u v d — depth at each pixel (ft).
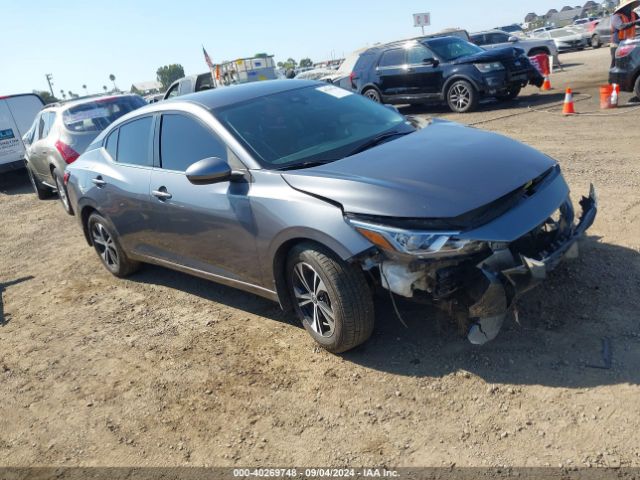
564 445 8.84
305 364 12.33
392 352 12.01
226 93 15.42
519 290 10.07
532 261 9.90
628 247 14.48
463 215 10.05
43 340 16.07
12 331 17.07
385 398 10.73
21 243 27.09
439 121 15.12
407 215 10.17
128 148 17.07
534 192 11.08
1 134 43.57
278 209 11.86
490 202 10.25
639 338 10.87
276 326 14.26
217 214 13.38
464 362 11.23
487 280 9.84
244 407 11.34
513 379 10.48
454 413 9.99
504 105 43.98
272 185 12.24
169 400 12.07
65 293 19.43
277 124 14.02
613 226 15.99
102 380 13.38
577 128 30.86
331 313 11.82
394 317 13.17
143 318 16.30
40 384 13.75
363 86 48.42
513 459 8.77
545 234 10.87
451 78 42.75
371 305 11.50
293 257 12.03
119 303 17.72
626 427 8.93
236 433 10.66
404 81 45.52
